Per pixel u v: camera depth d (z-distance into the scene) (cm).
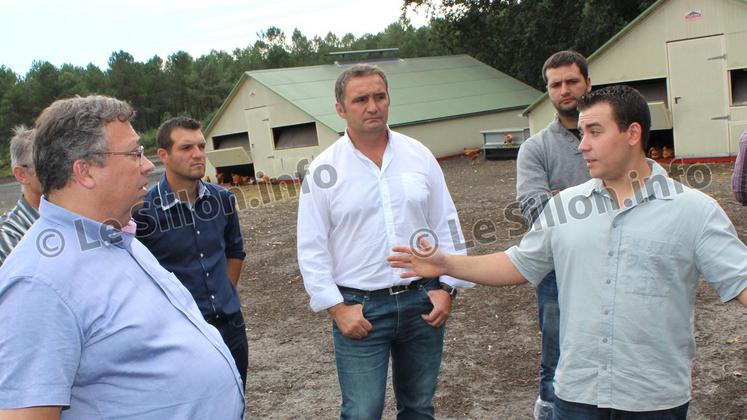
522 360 498
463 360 506
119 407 193
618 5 2614
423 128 2102
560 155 358
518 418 414
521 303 621
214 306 356
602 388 239
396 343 332
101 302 189
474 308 623
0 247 279
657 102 1523
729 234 224
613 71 1625
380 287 315
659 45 1540
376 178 316
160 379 198
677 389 236
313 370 518
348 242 318
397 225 315
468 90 2416
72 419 188
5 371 174
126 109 208
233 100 2130
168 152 346
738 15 1405
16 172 285
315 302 312
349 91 310
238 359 371
